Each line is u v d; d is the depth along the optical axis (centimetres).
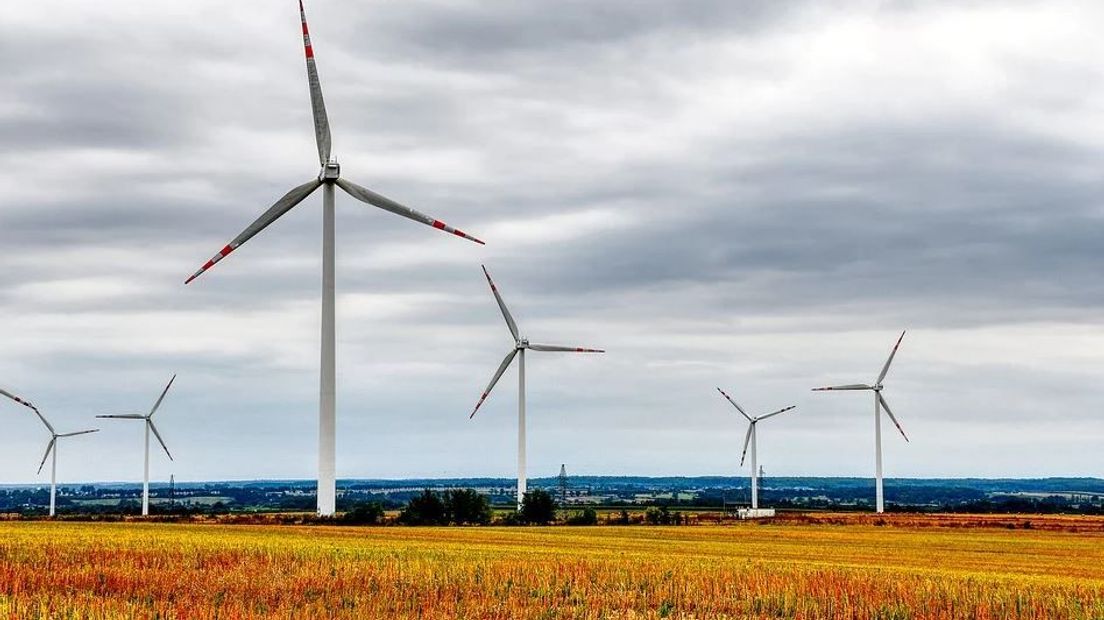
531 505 12538
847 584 4903
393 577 4797
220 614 3659
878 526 12962
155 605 3928
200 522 10550
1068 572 6575
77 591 4222
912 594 4691
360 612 3856
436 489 11931
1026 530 12494
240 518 10981
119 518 11806
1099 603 4641
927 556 7881
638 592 4722
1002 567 6881
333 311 9612
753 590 4716
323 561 5375
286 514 12394
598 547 7694
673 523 13462
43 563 5047
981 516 15675
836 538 10269
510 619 3925
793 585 4847
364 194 9262
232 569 4953
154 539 6650
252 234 9012
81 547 5812
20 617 3516
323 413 9756
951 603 4556
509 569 5200
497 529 10594
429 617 3838
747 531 11331
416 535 8825
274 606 3991
